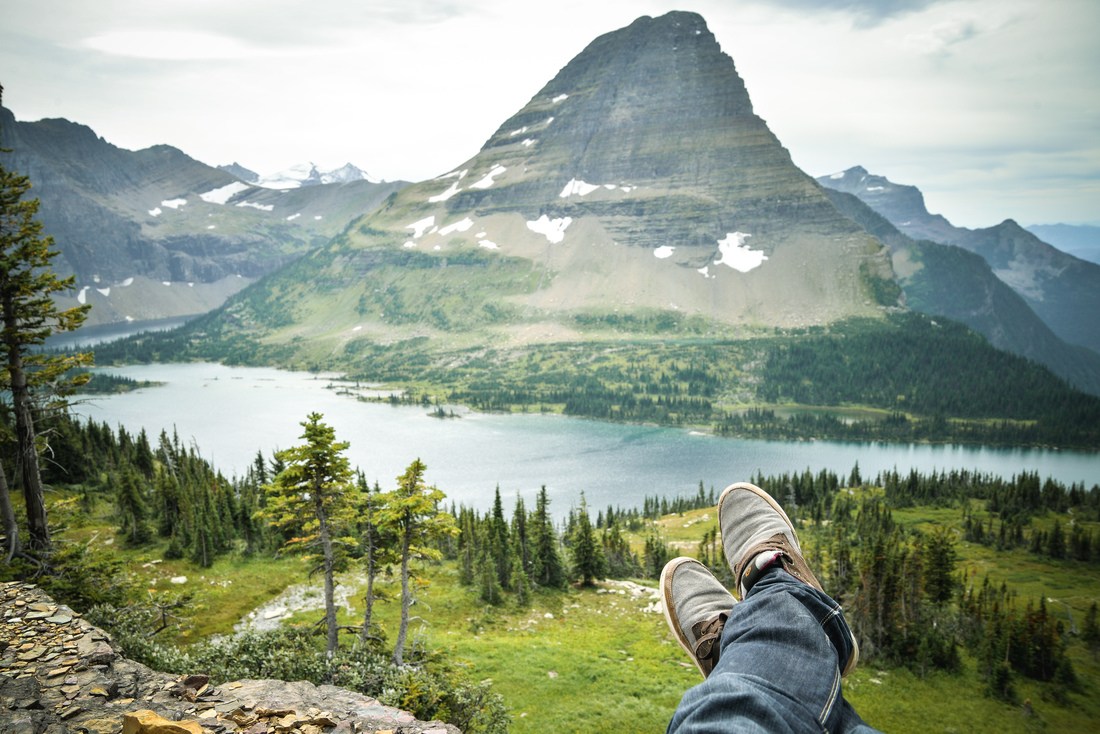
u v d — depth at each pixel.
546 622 65.12
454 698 22.28
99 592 23.67
